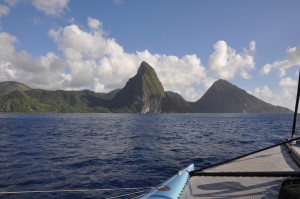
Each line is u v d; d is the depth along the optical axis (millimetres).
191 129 43969
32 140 24969
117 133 34688
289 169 6250
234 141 23969
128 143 22656
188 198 4273
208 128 47125
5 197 8000
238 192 4402
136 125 59750
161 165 12773
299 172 4316
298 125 58844
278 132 36094
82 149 18766
